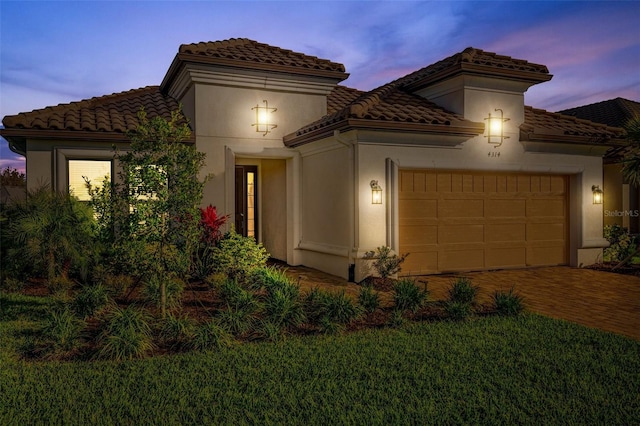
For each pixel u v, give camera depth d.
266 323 6.58
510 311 7.70
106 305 7.54
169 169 7.11
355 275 10.73
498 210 12.70
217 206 12.67
